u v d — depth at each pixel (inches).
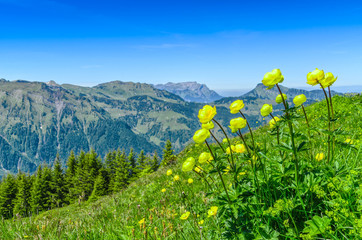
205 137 94.7
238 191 99.3
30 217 206.7
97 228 173.0
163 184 393.7
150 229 143.1
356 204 83.1
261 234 85.0
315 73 97.3
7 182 3678.6
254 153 99.7
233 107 99.9
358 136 185.0
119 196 553.3
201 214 152.3
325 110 458.6
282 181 102.4
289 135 97.0
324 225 73.7
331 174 94.3
